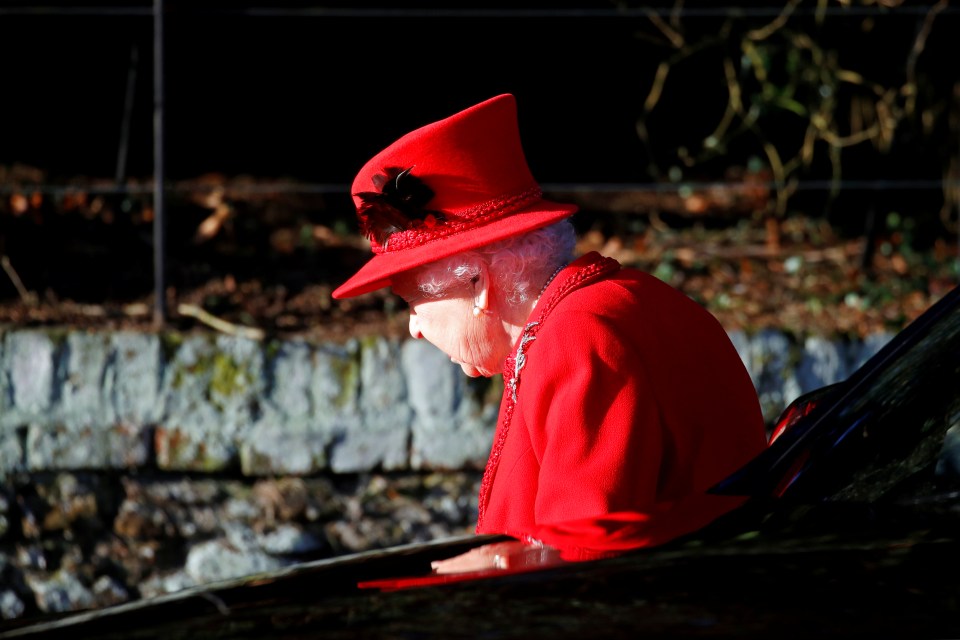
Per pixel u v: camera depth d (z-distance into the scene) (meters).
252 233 11.61
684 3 13.46
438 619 3.13
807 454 3.96
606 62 13.67
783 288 11.48
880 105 13.17
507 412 4.69
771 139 13.77
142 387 9.18
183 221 11.65
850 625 2.86
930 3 12.82
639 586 3.21
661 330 4.55
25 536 9.03
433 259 4.58
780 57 13.30
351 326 9.98
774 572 3.18
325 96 13.20
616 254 12.12
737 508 3.76
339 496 9.41
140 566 9.12
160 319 9.72
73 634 3.36
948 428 3.78
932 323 4.27
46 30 12.61
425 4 13.13
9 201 11.12
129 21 12.69
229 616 3.31
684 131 13.80
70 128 12.47
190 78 12.94
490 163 4.70
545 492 4.23
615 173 13.45
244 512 9.27
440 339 4.86
